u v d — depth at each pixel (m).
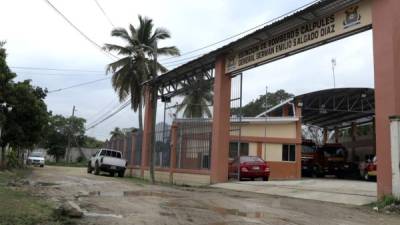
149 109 33.28
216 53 23.03
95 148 82.75
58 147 81.38
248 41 20.91
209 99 27.75
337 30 16.41
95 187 17.59
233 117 24.41
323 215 10.98
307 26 17.84
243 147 30.86
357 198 14.60
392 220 10.66
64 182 20.25
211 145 23.23
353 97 32.22
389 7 14.05
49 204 11.02
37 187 16.58
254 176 24.97
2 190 13.80
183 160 26.36
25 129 33.03
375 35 14.50
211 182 22.72
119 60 41.06
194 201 13.20
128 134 39.31
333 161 33.75
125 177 33.09
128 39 41.34
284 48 19.05
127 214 9.96
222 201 13.44
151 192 15.94
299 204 13.30
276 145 31.31
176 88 28.98
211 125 23.53
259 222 9.38
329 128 45.31
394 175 12.99
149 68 40.88
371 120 37.94
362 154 37.72
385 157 13.68
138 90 40.94
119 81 41.25
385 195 13.28
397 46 13.88
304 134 52.41
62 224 8.45
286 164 31.19
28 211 9.47
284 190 17.91
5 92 29.89
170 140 28.22
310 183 21.91
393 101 13.63
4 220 8.27
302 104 32.16
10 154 35.84
